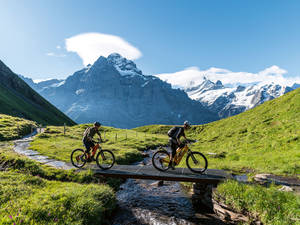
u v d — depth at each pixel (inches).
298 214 276.8
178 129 433.4
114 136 1797.5
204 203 436.1
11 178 403.5
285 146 814.5
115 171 493.7
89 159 494.3
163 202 443.2
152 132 2930.6
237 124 1729.8
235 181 402.9
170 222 351.3
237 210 343.3
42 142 1094.4
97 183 460.8
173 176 445.4
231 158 875.4
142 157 1024.9
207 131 2161.7
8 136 1234.0
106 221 347.3
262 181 450.0
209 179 423.8
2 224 236.8
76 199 334.3
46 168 525.3
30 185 386.3
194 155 453.4
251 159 769.6
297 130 944.9
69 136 1461.6
